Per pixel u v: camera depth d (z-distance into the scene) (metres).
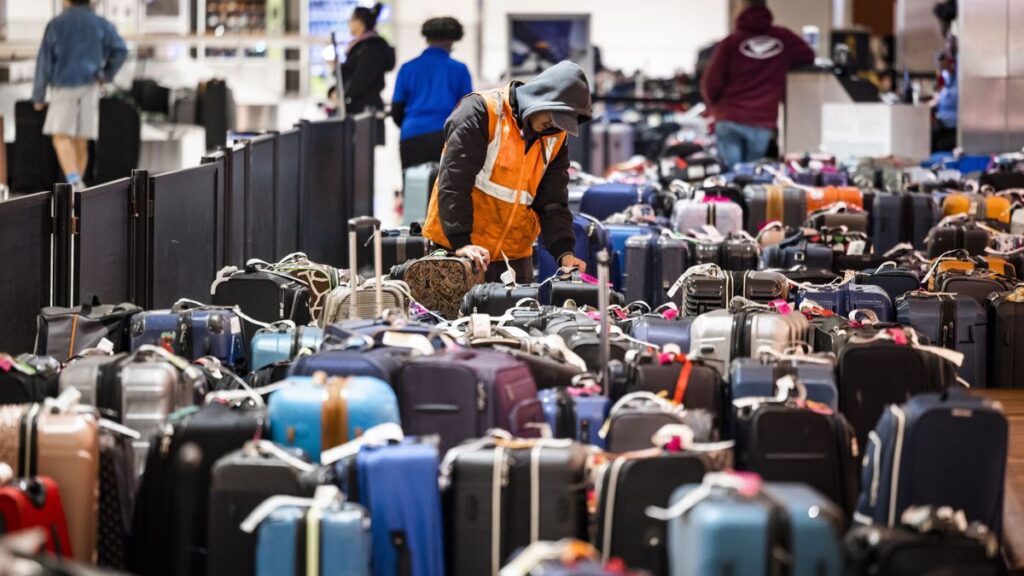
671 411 11.39
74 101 35.06
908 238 25.16
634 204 24.31
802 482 11.05
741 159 35.47
